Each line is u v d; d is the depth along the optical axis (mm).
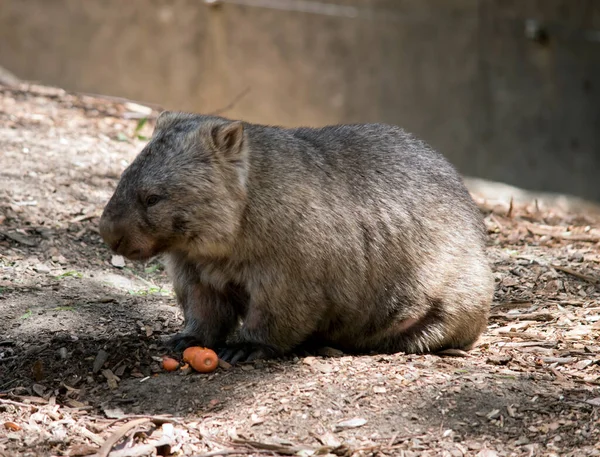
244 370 8945
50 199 13773
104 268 12266
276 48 23328
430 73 22484
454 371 8891
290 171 9250
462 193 10523
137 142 16938
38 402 8461
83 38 24312
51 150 15578
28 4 24438
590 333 10633
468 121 22422
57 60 24562
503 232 15148
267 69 23469
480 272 10242
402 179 10023
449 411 7934
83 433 7820
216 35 23609
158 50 23938
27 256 12133
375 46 22688
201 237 9023
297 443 7492
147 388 8617
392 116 22906
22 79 24750
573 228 15664
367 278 9703
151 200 8844
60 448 7543
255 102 23719
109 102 19672
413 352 10062
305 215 9172
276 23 23188
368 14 22609
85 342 9523
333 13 22766
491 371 8984
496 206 17125
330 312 9625
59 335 9805
